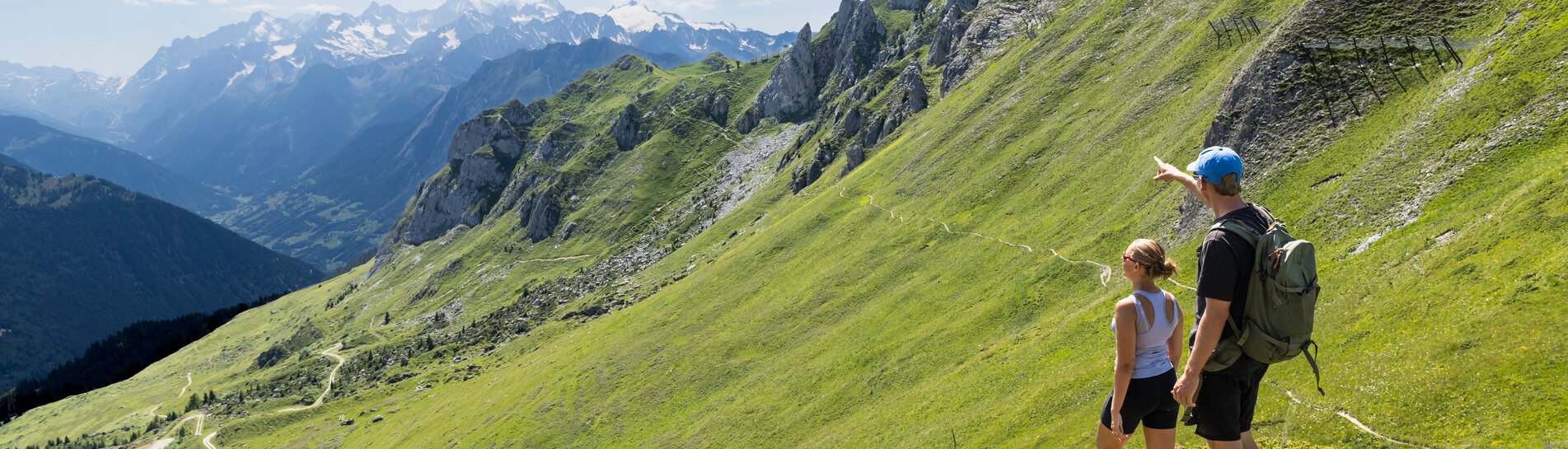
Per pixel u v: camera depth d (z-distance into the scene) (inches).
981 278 3996.1
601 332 6939.0
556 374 6190.9
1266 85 3120.1
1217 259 401.7
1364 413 1063.6
